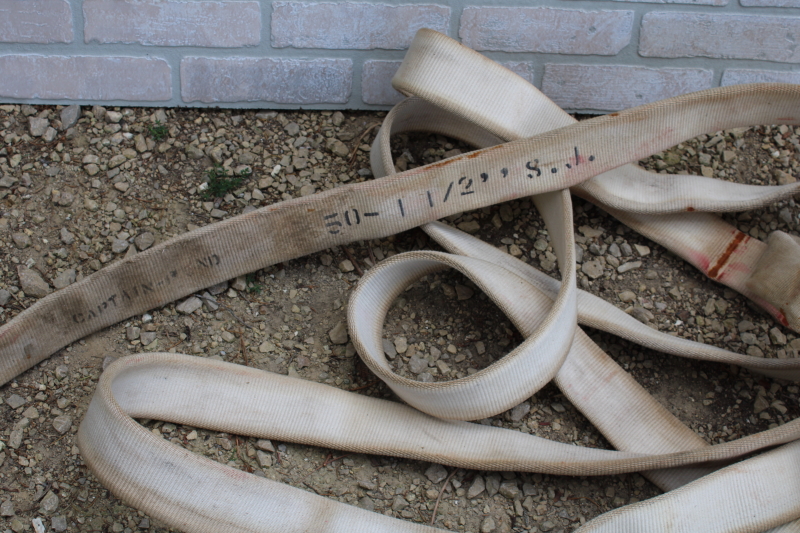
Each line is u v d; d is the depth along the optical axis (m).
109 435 1.66
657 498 1.62
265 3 2.31
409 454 1.85
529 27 2.38
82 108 2.43
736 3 2.36
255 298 2.15
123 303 2.05
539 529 1.80
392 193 2.06
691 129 2.13
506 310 1.99
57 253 2.16
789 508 1.68
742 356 1.94
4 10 2.26
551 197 2.19
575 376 1.98
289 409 1.91
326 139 2.45
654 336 1.99
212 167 2.36
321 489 1.84
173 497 1.66
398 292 2.12
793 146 2.46
